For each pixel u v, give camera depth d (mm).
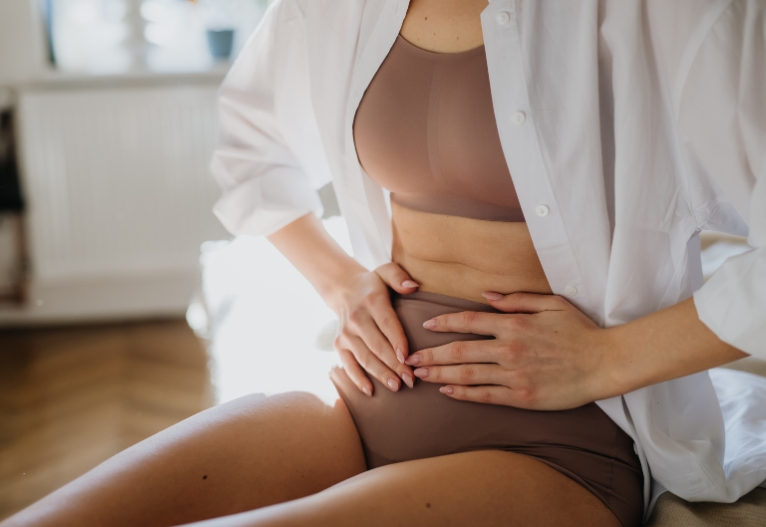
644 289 857
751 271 731
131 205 3197
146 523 806
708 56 731
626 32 783
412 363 913
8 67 3098
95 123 3109
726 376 1136
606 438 860
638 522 881
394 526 735
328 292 1095
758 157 723
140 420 2377
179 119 3146
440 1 896
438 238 946
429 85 886
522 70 819
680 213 833
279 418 929
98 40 3264
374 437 951
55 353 2916
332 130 1074
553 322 844
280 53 1151
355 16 1006
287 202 1186
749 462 901
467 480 792
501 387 858
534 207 840
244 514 719
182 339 3047
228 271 2043
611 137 841
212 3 3295
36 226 3168
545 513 796
